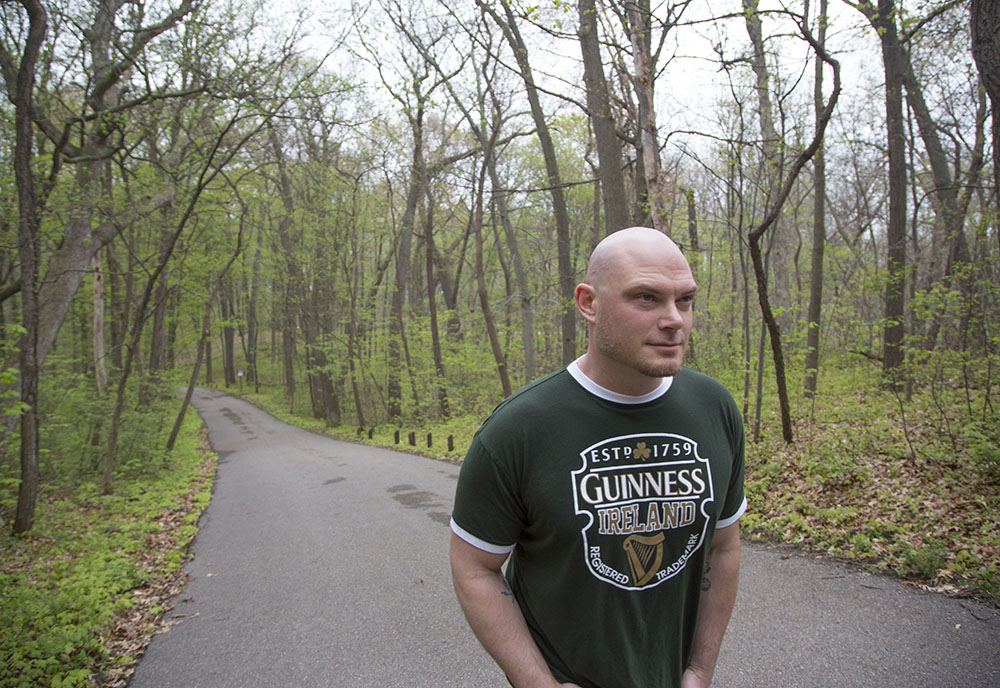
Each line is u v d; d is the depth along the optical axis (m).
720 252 17.47
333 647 4.41
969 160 15.34
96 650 4.48
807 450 7.91
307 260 25.23
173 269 16.45
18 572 6.32
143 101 10.50
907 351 8.64
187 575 6.41
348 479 11.55
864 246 18.50
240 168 14.82
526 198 24.39
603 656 1.42
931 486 5.93
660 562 1.45
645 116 8.90
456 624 4.64
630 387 1.40
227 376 53.34
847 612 4.08
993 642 3.53
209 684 4.00
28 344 8.05
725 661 3.65
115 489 11.96
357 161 21.39
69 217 10.94
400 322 23.53
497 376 21.23
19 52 9.59
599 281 1.38
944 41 12.01
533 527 1.44
